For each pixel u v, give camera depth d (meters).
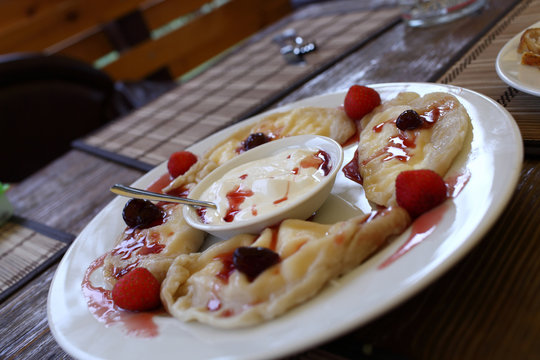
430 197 0.25
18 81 0.69
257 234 0.30
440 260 0.22
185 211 0.33
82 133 0.76
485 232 0.23
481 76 0.39
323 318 0.22
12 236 0.43
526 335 0.21
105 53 1.04
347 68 0.50
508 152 0.26
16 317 0.33
